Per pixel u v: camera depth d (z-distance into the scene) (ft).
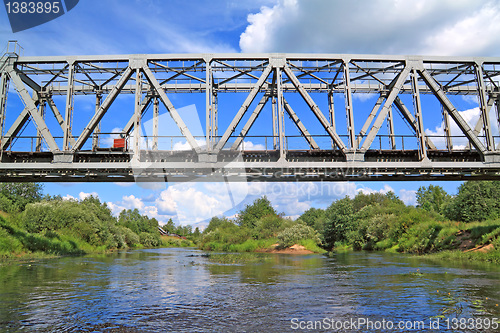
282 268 73.92
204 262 92.12
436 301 37.14
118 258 107.45
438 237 106.42
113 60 73.51
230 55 73.72
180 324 29.55
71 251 123.65
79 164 69.05
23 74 76.18
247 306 36.14
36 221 135.54
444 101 73.31
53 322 30.09
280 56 73.87
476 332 26.91
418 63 74.49
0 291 44.57
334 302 37.63
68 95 71.82
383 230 155.84
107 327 28.71
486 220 106.93
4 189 181.06
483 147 71.87
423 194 292.61
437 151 75.36
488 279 51.19
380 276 57.00
